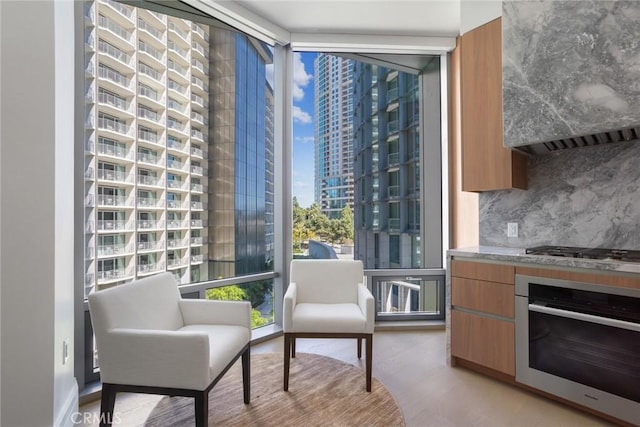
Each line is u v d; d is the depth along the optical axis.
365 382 2.14
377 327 3.15
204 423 1.45
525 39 2.12
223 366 1.62
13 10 1.44
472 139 2.56
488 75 2.46
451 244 3.32
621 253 1.87
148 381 1.48
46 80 1.48
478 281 2.25
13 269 1.42
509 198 2.66
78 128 2.02
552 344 1.90
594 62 1.85
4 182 1.42
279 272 3.23
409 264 3.48
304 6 2.75
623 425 1.70
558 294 1.87
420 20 2.96
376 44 3.18
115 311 1.55
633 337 1.62
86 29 2.14
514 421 1.75
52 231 1.48
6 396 1.40
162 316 1.83
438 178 3.51
